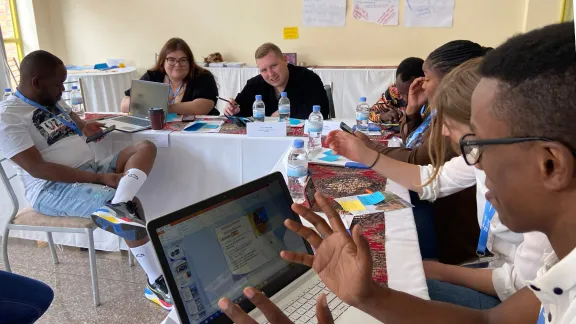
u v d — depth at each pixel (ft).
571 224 1.77
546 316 1.99
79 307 7.24
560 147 1.63
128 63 16.81
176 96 10.25
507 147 1.78
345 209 4.79
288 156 6.50
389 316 2.57
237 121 8.80
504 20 14.42
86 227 7.00
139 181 7.24
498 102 1.78
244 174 8.20
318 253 2.61
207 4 15.79
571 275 1.70
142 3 16.15
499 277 4.10
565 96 1.59
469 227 5.56
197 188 8.40
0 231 9.01
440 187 5.12
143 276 8.14
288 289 3.20
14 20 16.10
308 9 15.23
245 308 2.91
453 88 3.71
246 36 15.85
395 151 6.26
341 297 2.51
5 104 7.06
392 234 4.23
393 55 15.23
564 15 13.53
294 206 2.71
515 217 1.92
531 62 1.68
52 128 7.43
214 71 15.42
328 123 8.43
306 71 10.34
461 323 2.70
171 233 2.80
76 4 16.51
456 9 14.52
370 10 14.89
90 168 7.81
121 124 8.76
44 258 8.70
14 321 3.81
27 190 7.50
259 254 3.18
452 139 3.90
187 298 2.72
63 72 7.43
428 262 4.63
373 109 9.12
